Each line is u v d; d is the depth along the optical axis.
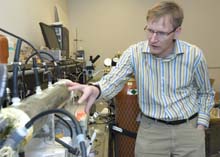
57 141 1.25
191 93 1.58
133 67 1.56
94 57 5.79
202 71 1.52
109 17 5.83
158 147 1.54
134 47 1.56
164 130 1.51
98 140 2.77
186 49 1.47
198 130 1.53
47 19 3.97
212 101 1.61
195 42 5.78
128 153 1.99
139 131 1.64
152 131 1.54
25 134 0.68
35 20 3.36
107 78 1.48
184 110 1.50
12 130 0.67
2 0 2.33
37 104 0.88
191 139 1.51
